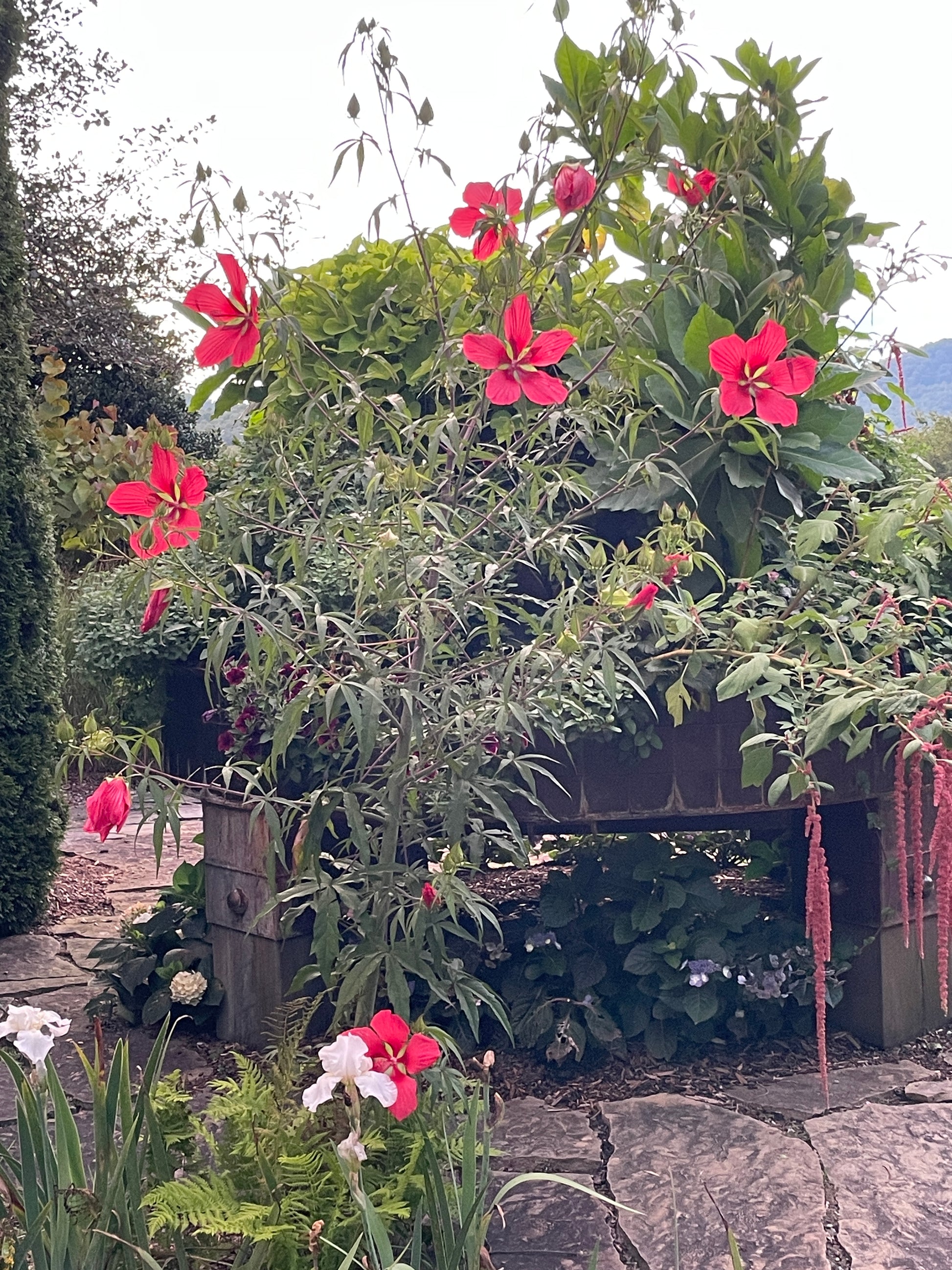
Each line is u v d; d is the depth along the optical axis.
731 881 3.96
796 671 2.09
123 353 12.37
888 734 2.42
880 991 2.79
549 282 1.93
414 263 2.81
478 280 1.92
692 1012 2.68
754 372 1.85
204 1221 1.45
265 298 1.90
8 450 3.82
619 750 2.51
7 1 3.75
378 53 1.76
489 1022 2.86
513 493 2.03
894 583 2.75
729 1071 2.67
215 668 1.77
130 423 12.54
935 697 1.73
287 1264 1.50
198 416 12.71
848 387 2.80
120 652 2.86
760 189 2.84
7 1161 1.52
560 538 2.00
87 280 12.57
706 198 2.09
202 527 1.92
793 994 2.82
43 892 4.01
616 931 2.81
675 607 2.23
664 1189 2.08
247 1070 1.87
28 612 3.92
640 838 3.03
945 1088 2.55
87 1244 1.38
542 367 1.97
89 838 5.61
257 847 2.73
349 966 1.96
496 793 1.87
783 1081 2.61
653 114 2.38
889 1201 2.04
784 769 2.57
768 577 2.76
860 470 2.70
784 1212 2.00
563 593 2.17
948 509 2.27
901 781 1.77
